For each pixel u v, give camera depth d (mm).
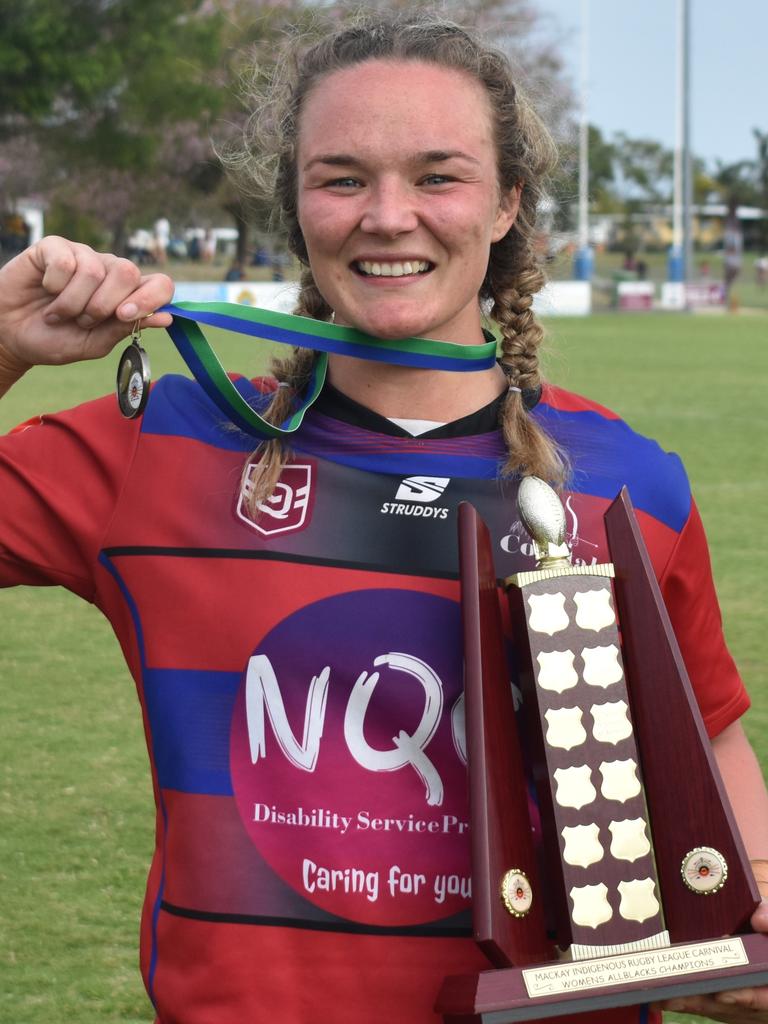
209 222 41750
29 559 1624
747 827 1715
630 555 1499
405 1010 1462
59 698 4688
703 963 1353
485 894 1319
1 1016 2736
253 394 1720
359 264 1521
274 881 1480
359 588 1538
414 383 1616
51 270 1493
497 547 1576
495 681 1430
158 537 1570
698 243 78625
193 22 31750
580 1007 1323
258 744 1511
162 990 1507
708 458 10039
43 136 32031
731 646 5344
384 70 1503
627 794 1406
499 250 1708
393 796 1493
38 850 3480
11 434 1685
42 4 28016
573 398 1771
